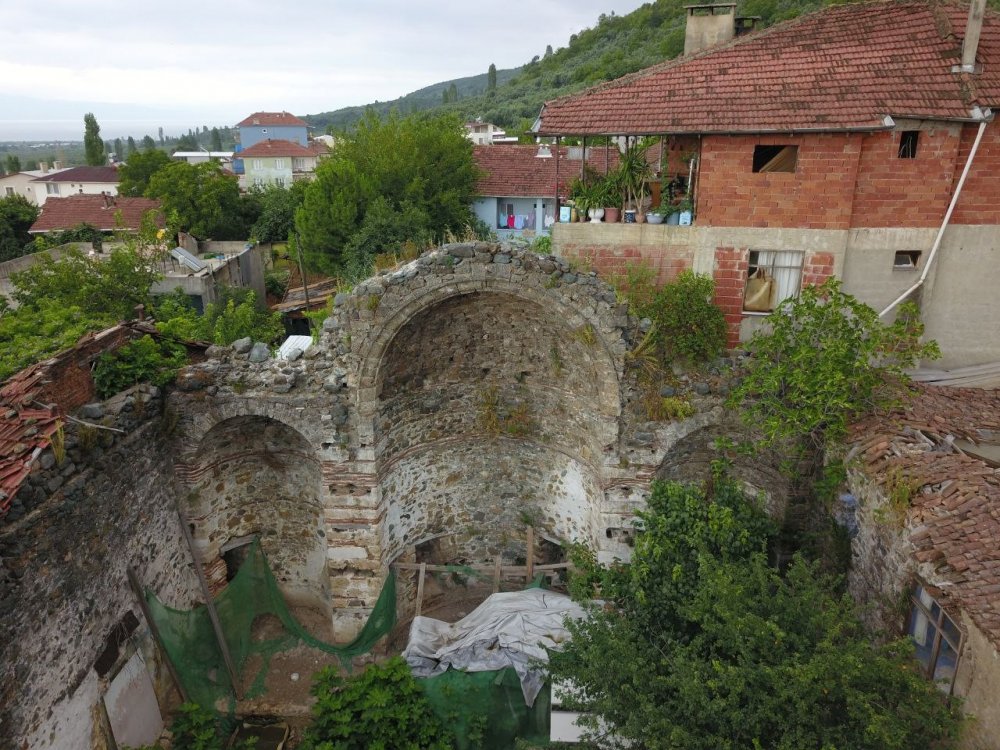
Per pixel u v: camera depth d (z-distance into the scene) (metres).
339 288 24.58
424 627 16.41
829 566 14.64
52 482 11.67
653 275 17.88
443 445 18.48
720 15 21.00
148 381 15.28
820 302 17.25
